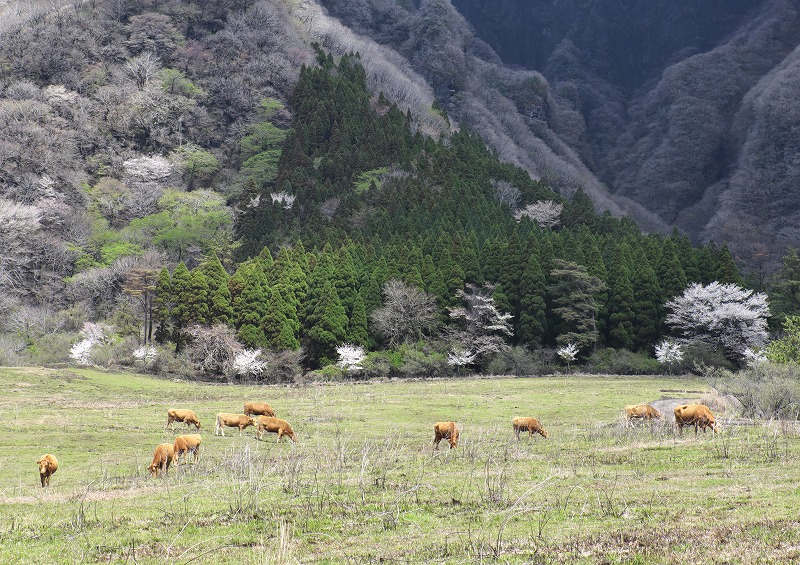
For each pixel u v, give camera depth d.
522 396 43.22
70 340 66.56
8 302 78.38
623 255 71.12
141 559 11.59
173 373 58.50
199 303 63.78
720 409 30.95
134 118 143.25
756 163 186.50
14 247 92.44
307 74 143.62
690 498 14.12
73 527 13.80
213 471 20.38
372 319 65.12
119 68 156.00
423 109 157.88
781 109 193.25
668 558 10.34
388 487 16.72
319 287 67.81
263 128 141.75
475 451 22.88
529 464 19.72
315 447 25.53
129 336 68.75
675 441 22.27
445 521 13.45
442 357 61.25
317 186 107.00
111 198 117.19
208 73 163.00
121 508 15.45
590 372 61.41
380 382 55.38
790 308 67.69
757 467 17.23
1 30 160.12
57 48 155.50
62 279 90.12
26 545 12.68
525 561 10.66
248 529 13.29
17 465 23.25
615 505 13.91
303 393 46.50
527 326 65.19
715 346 62.78
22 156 118.31
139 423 32.22
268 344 63.81
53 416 33.53
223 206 115.94
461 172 110.25
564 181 187.38
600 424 30.23
